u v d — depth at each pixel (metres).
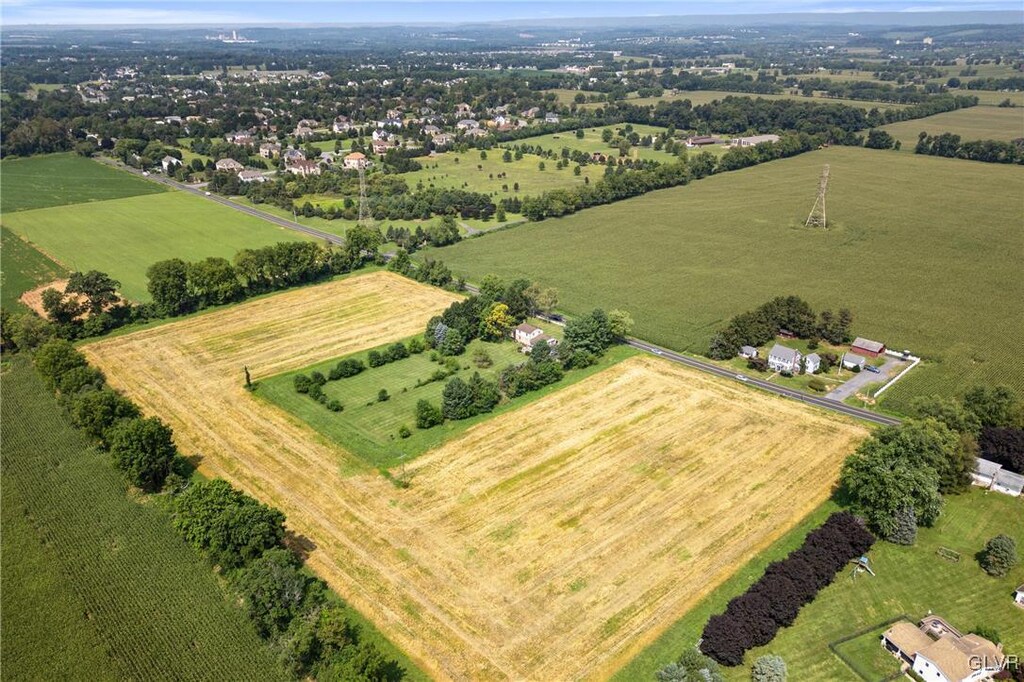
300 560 80.69
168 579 77.88
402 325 148.25
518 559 80.75
